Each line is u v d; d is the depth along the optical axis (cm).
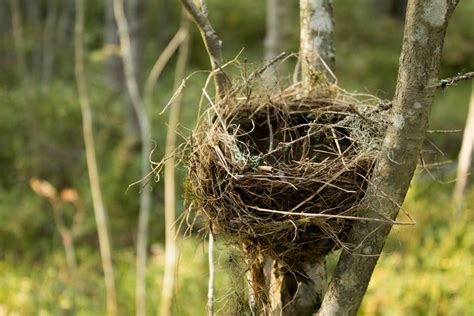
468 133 789
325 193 267
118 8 686
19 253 943
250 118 318
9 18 1532
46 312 720
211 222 285
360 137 281
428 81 237
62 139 1141
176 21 1623
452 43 1638
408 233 759
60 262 839
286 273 309
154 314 720
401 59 241
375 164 257
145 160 637
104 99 1231
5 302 736
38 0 1602
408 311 684
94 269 842
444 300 686
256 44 1636
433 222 809
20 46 1159
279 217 267
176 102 623
